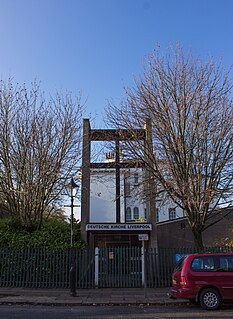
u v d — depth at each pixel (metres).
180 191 17.56
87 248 18.83
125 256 17.53
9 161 19.61
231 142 17.53
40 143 19.72
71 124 20.11
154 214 20.86
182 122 17.92
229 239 25.25
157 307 11.93
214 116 17.70
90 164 21.03
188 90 18.03
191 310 11.09
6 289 16.11
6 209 20.84
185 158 17.72
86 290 16.11
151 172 18.30
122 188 25.55
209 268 11.41
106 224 20.28
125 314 10.39
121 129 18.86
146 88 18.61
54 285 17.00
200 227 18.36
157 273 17.38
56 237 19.09
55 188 20.11
